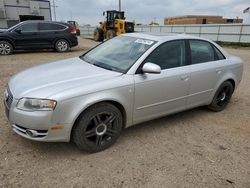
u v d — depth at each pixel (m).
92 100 3.07
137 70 3.54
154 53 3.75
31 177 2.81
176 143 3.71
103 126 3.32
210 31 28.17
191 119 4.61
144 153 3.40
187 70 4.08
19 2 28.84
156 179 2.89
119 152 3.40
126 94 3.38
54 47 13.21
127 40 4.25
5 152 3.23
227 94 5.09
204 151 3.53
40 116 2.87
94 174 2.92
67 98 2.93
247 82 7.57
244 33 24.69
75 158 3.21
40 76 3.44
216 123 4.49
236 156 3.45
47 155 3.23
